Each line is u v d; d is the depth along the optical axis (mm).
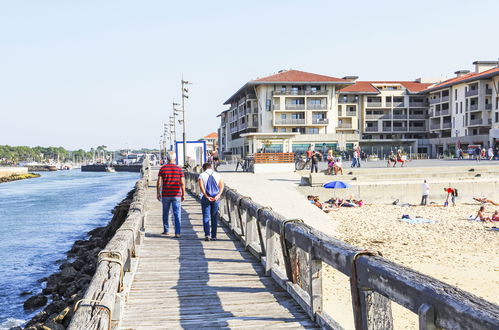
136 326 5250
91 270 15242
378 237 17391
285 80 74812
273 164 35469
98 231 25516
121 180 96750
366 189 27484
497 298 10273
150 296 6430
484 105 71750
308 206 21391
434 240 16875
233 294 6523
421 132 87875
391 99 86625
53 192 61844
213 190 10648
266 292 6617
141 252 9391
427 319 2752
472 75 76938
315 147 70125
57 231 27922
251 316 5590
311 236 5242
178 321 5422
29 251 21594
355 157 39938
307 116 76188
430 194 28312
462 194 28766
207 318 5523
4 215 36156
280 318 5504
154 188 28891
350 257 3982
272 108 75438
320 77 77125
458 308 2500
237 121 91125
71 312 9898
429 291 2809
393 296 3250
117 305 5121
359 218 22000
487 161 49000
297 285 6461
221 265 8289
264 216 7785
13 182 90750
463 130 76000
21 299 13844
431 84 90625
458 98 77750
